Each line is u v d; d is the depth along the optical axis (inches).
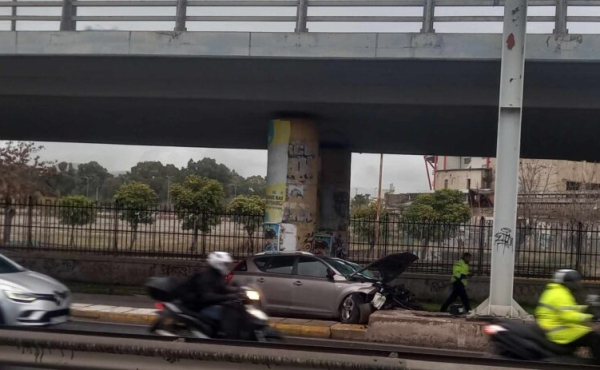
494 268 628.1
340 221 1096.2
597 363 346.6
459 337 593.6
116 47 705.6
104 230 1032.8
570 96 714.8
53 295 488.4
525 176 2188.7
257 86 770.8
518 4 619.8
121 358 314.5
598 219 1811.0
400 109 791.7
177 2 700.7
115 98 805.2
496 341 358.3
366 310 682.2
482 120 826.8
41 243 1039.6
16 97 823.7
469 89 730.2
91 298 828.0
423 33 659.4
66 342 316.8
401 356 313.1
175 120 944.3
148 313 692.7
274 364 300.4
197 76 761.0
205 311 408.2
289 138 860.0
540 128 859.4
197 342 329.7
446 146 1064.8
